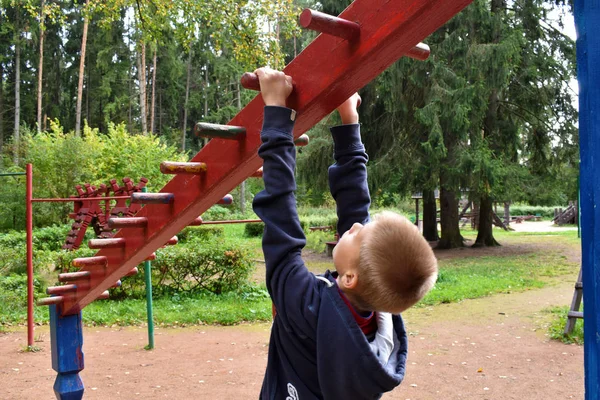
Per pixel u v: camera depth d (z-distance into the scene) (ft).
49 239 48.75
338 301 3.92
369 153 56.34
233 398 15.21
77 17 143.84
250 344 21.24
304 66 4.36
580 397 15.29
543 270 42.09
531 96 54.65
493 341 21.54
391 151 53.42
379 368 3.79
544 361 18.72
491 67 48.91
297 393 4.14
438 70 49.37
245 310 27.20
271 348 4.52
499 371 17.70
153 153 71.97
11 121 137.18
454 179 50.44
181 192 6.34
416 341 21.70
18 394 15.51
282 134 4.16
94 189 47.24
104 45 132.26
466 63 49.75
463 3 3.34
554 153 57.21
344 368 3.81
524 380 16.79
